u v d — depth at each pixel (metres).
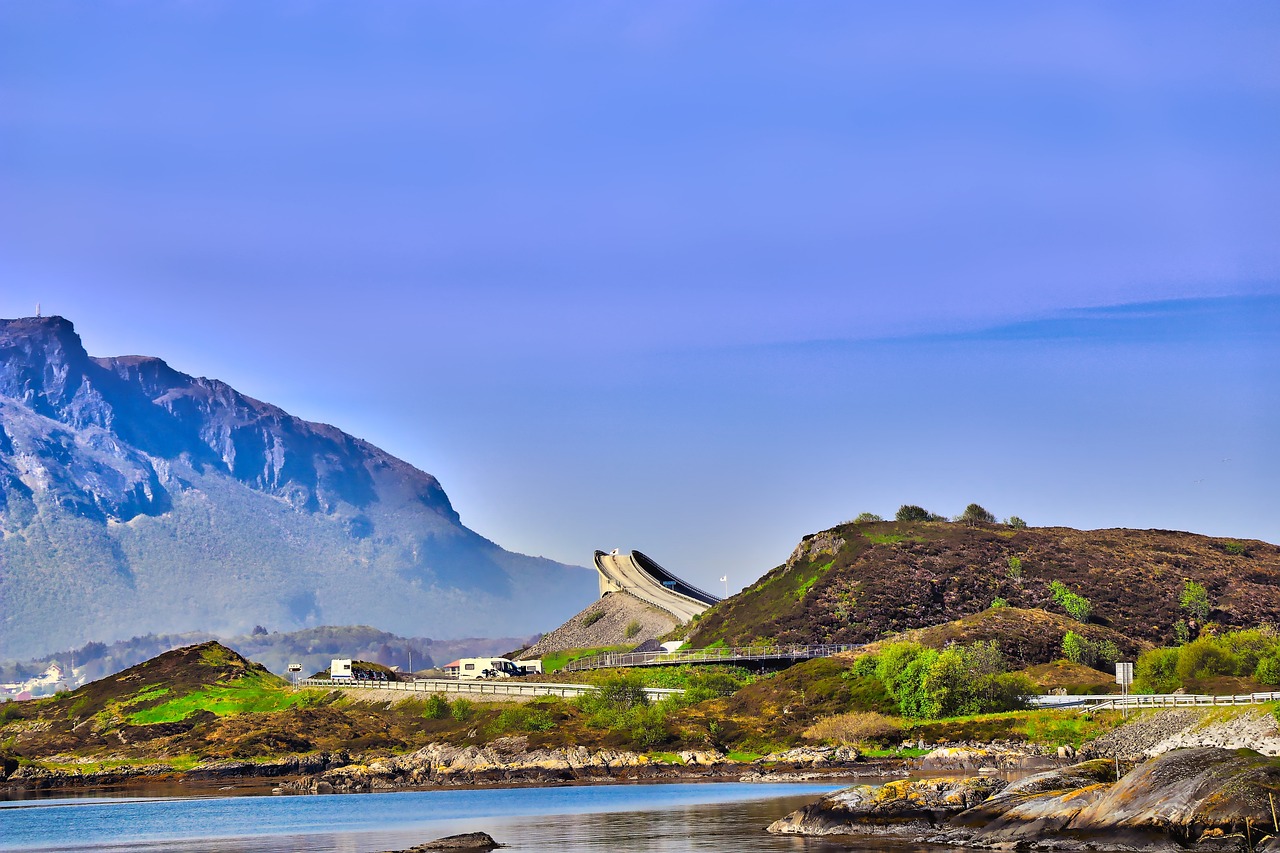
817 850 79.69
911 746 142.25
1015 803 79.56
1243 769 69.62
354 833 103.38
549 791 137.75
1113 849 69.38
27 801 145.38
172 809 131.00
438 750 164.75
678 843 86.94
